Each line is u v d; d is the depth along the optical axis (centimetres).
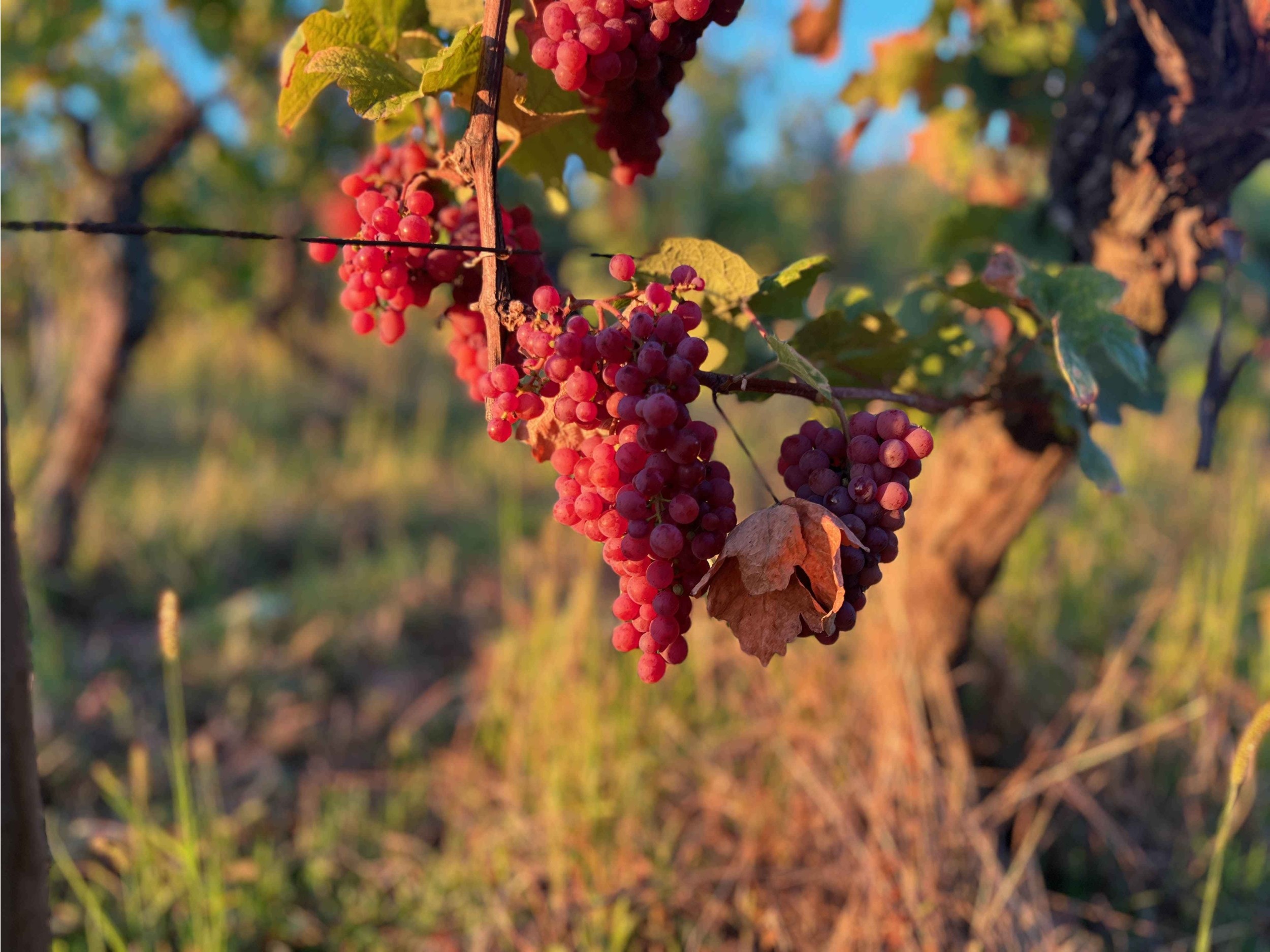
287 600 513
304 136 577
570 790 282
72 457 532
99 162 537
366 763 369
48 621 455
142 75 549
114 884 279
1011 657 330
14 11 435
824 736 272
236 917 265
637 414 96
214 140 536
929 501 255
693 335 148
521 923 256
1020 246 257
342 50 117
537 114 123
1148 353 196
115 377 528
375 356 1027
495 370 107
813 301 281
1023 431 228
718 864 268
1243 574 344
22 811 98
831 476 106
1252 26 157
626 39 109
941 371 184
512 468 752
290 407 958
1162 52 170
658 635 102
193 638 468
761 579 95
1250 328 519
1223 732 312
